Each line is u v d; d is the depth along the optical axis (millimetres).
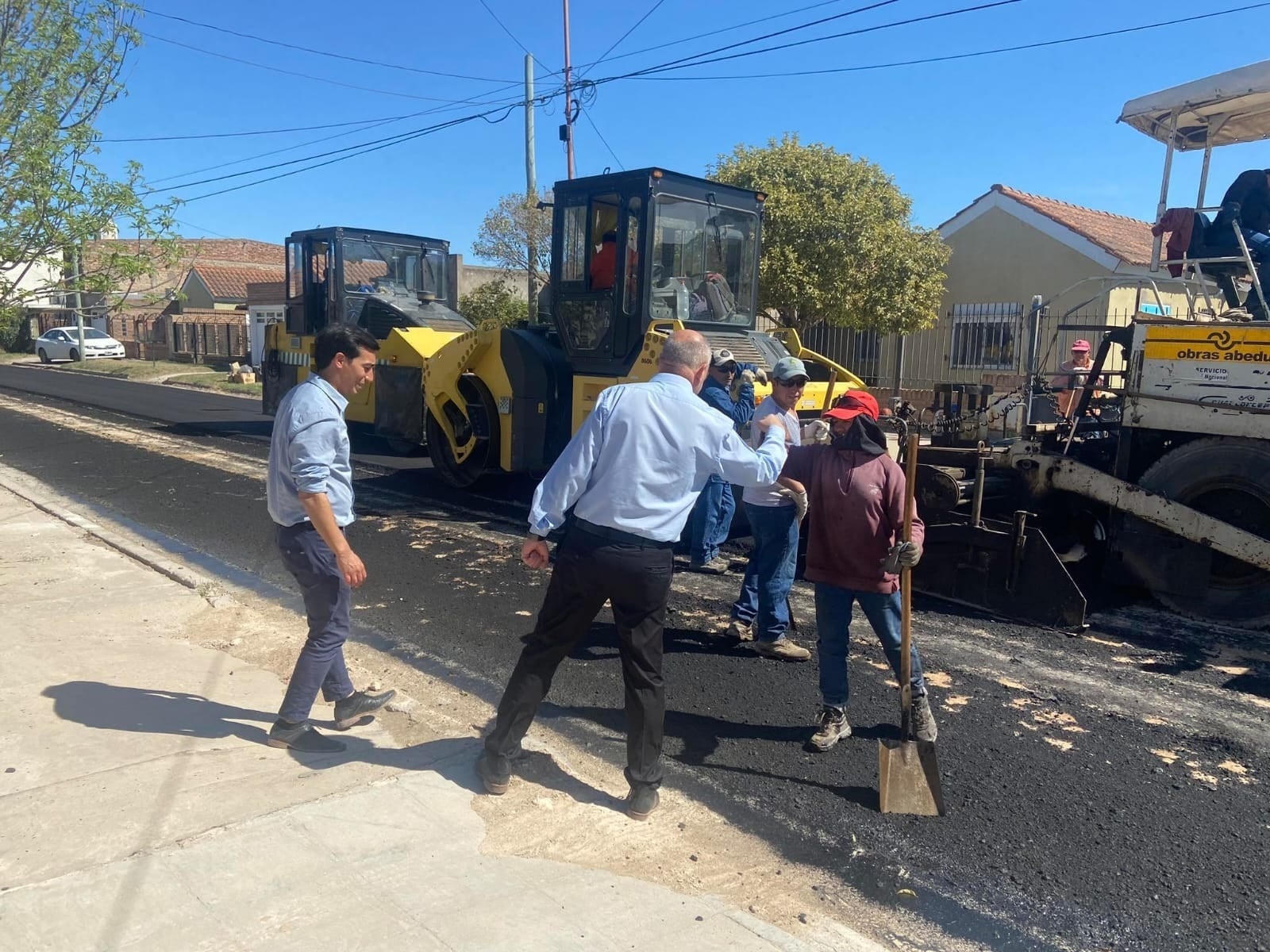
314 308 12562
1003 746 4297
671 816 3631
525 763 3918
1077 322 14984
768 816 3678
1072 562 6680
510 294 24781
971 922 3059
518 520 8930
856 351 18047
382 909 2855
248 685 4637
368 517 8992
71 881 2896
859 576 4055
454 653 5387
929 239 16578
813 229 15867
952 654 5426
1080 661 5344
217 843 3154
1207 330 5820
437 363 10000
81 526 8094
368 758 3873
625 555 3344
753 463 3504
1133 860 3422
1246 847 3512
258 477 10984
